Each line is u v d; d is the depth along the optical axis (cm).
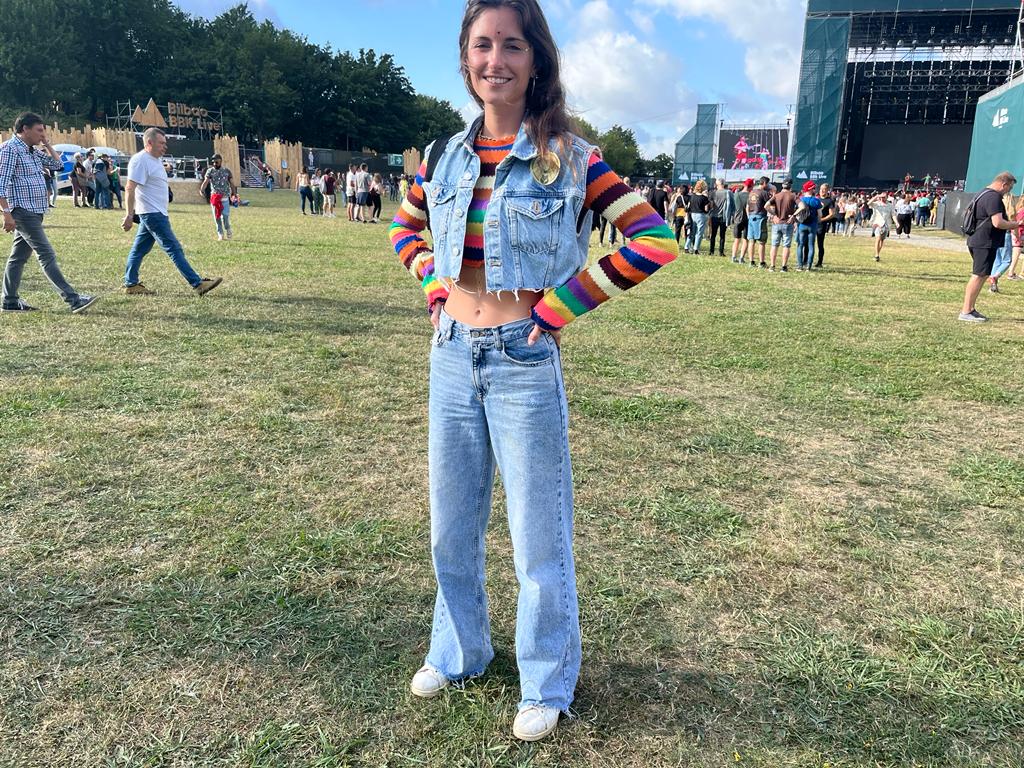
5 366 499
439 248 180
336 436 405
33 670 218
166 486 336
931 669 232
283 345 592
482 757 194
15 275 661
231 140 4294
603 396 502
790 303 922
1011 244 1062
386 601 259
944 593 277
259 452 379
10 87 6122
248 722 202
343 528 306
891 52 4769
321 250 1286
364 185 2144
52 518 303
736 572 287
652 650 238
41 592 255
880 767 194
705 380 553
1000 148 2239
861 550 305
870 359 629
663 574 284
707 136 6019
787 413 482
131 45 7038
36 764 185
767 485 368
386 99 8112
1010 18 4397
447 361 187
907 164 5175
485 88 170
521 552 193
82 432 391
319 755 192
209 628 240
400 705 211
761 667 231
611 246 1504
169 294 784
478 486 199
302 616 249
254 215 2216
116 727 198
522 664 202
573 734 202
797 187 4819
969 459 407
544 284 172
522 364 178
